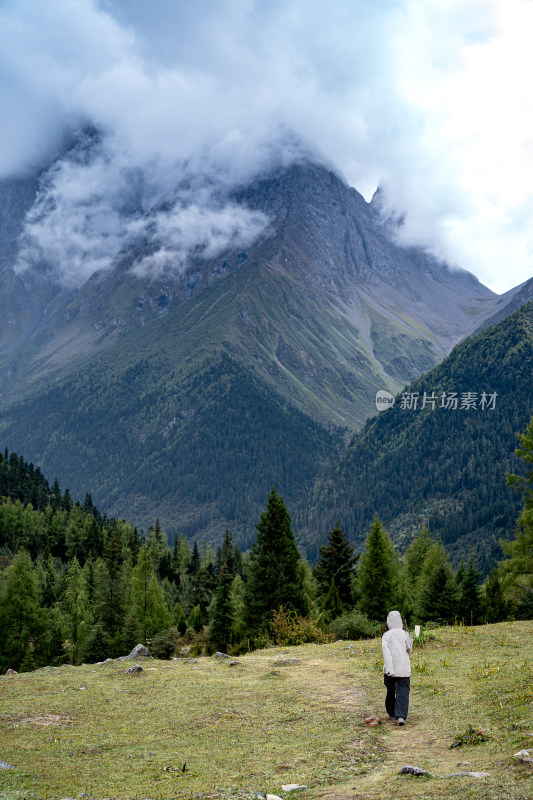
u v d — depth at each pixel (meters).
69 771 9.54
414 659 17.75
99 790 8.52
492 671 14.97
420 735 10.58
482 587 57.03
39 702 14.59
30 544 134.12
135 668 18.25
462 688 13.77
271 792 8.09
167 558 140.88
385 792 7.60
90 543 134.38
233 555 124.06
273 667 18.44
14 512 136.62
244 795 7.88
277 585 48.25
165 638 41.94
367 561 52.44
